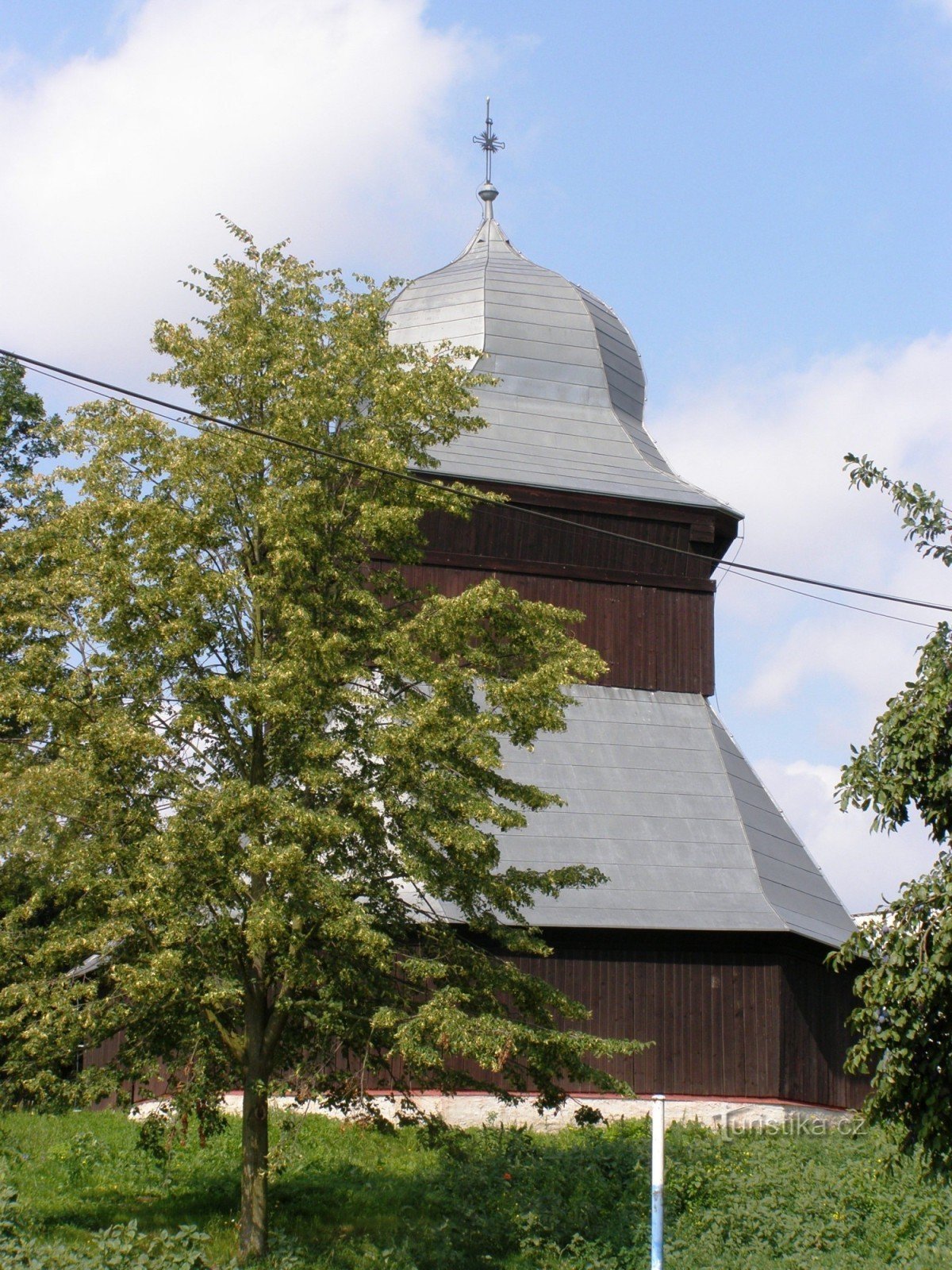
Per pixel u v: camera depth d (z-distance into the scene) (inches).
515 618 745.0
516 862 1108.5
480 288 1486.2
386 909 724.0
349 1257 701.3
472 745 669.9
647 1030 1082.1
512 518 1299.2
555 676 698.2
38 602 707.4
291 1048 734.5
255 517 704.4
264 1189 691.4
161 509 682.2
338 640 673.6
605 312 1535.4
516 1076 757.3
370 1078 1016.9
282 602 697.6
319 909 660.1
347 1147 915.4
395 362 770.8
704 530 1333.7
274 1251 686.5
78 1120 981.2
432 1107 1013.8
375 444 709.3
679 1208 799.7
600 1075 722.8
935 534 568.7
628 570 1322.6
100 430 721.0
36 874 687.1
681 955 1103.6
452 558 1277.1
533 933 762.2
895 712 554.6
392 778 690.8
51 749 691.4
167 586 688.4
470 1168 810.2
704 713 1300.4
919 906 542.0
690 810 1198.9
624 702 1283.2
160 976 643.5
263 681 680.4
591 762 1217.4
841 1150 882.8
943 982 522.0
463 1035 637.9
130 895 651.5
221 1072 729.6
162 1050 709.3
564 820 1157.7
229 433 729.0
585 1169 823.1
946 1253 726.5
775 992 1103.6
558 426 1416.1
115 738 656.4
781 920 1104.8
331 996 698.8
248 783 661.3
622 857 1139.3
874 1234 762.2
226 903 681.6
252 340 732.7
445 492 737.6
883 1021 545.0
